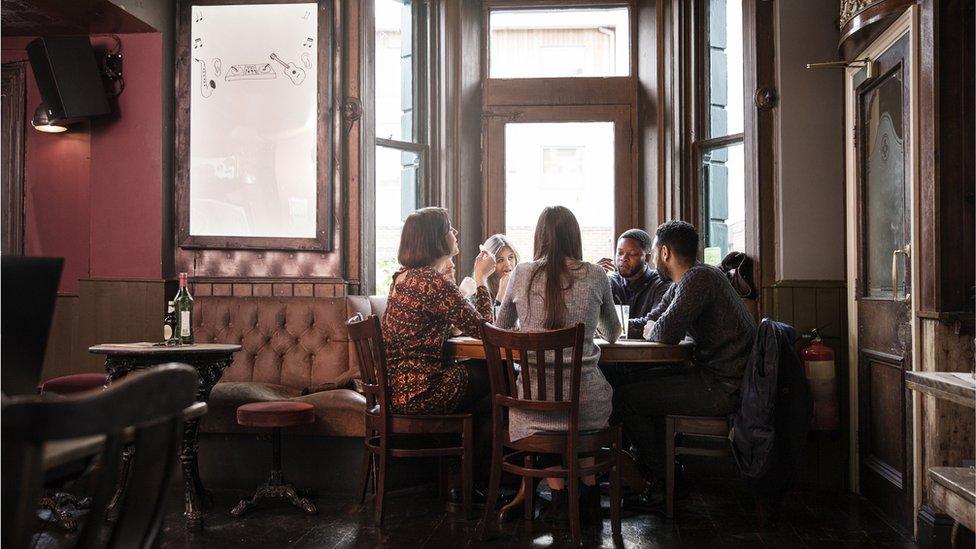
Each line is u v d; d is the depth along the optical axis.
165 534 3.31
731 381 3.56
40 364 1.45
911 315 3.34
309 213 4.88
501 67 5.45
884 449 3.78
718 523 3.56
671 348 3.53
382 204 5.22
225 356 3.54
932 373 2.43
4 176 5.12
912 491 3.35
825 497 4.08
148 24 4.71
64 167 5.07
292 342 4.62
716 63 4.96
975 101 2.96
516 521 3.56
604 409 3.27
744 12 4.52
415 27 5.40
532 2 5.40
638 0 5.32
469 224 5.38
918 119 3.25
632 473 3.75
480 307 3.72
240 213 4.90
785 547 3.19
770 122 4.41
